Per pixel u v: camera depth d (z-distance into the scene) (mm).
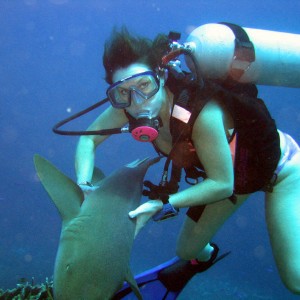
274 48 2783
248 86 2818
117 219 2100
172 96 2498
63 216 2047
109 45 2297
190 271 4258
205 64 2535
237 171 2953
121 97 2371
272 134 2764
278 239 3230
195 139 2404
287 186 3330
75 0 85250
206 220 3643
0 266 13773
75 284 1719
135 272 18625
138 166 2750
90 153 3031
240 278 19422
